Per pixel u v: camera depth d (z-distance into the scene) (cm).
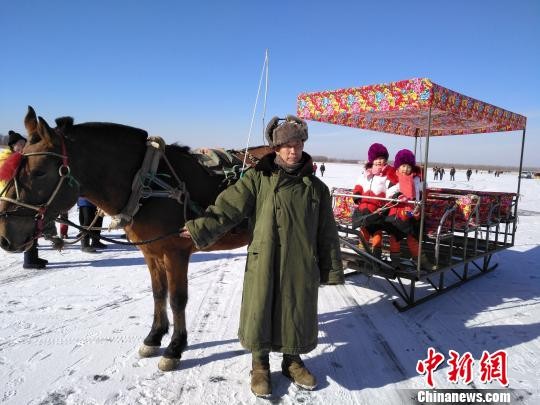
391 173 451
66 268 570
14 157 227
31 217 231
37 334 349
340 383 282
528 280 547
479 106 418
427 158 374
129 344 332
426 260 421
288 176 246
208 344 335
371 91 390
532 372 303
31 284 493
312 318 252
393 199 406
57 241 250
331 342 348
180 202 274
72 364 298
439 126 593
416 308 432
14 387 267
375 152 456
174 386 272
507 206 548
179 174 293
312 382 269
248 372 292
